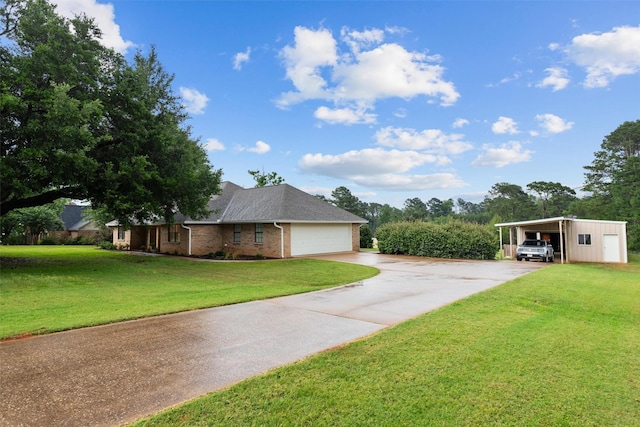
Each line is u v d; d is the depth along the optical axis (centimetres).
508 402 357
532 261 2170
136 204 1434
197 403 336
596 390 392
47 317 671
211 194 1802
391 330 585
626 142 4488
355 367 430
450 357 468
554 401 363
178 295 924
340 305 797
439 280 1223
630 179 4059
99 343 520
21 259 1811
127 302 825
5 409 323
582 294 983
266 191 2644
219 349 497
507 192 7012
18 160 1185
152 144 1499
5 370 417
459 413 334
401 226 2455
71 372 412
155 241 2750
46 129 1138
